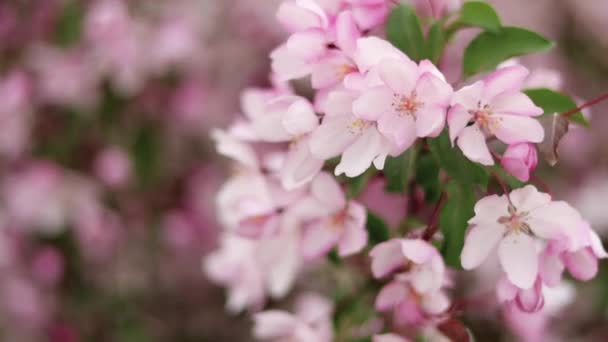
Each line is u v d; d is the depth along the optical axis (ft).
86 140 4.16
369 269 2.65
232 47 4.36
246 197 2.70
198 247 4.48
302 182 2.48
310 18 2.43
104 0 4.04
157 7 4.20
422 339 2.60
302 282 3.77
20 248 4.35
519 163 2.32
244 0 4.34
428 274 2.45
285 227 2.63
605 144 4.40
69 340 4.48
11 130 4.15
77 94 4.07
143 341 4.50
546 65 4.36
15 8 4.17
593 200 4.02
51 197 4.16
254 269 3.01
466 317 3.01
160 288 4.64
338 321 2.71
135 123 4.18
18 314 4.45
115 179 4.15
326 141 2.38
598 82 4.49
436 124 2.29
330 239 2.56
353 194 2.55
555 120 2.43
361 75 2.32
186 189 4.39
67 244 4.33
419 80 2.30
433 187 2.50
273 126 2.48
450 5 2.60
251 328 4.75
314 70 2.41
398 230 2.60
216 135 2.76
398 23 2.50
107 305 4.51
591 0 4.49
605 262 3.70
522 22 4.44
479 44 2.54
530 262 2.38
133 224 4.34
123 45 4.03
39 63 4.09
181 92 4.20
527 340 2.73
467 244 2.39
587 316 3.86
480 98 2.33
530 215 2.37
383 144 2.36
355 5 2.45
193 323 4.75
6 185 4.24
